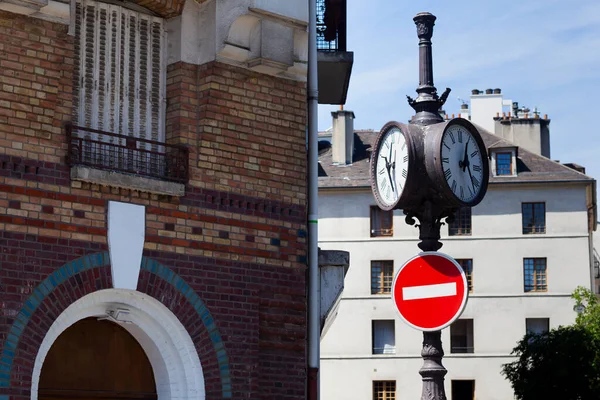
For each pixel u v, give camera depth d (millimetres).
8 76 12836
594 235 75812
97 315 13656
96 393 13781
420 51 14094
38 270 12812
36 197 12906
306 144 15820
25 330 12617
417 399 61781
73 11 13656
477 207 64312
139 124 14375
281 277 14984
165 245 13914
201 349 14055
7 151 12742
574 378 47750
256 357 14531
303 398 15039
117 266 13438
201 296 14148
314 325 15477
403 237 63781
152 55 14617
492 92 73938
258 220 14844
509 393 62125
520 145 70188
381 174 14102
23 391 12508
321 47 18547
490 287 63562
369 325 62844
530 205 64438
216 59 14648
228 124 14727
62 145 13227
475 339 63000
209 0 14766
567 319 62875
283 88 15367
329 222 64438
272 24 14977
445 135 13562
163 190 13898
